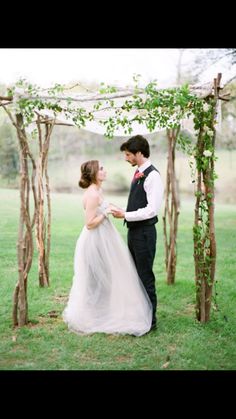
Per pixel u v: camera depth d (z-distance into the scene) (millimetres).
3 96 3881
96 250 4242
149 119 4113
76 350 3754
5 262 6973
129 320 4184
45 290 5547
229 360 3588
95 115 4543
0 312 4695
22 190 4125
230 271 6516
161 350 3770
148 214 4043
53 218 11875
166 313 4738
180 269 6734
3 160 16016
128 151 4172
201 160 4168
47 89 3896
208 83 4156
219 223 11117
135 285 4262
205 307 4406
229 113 11031
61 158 22250
